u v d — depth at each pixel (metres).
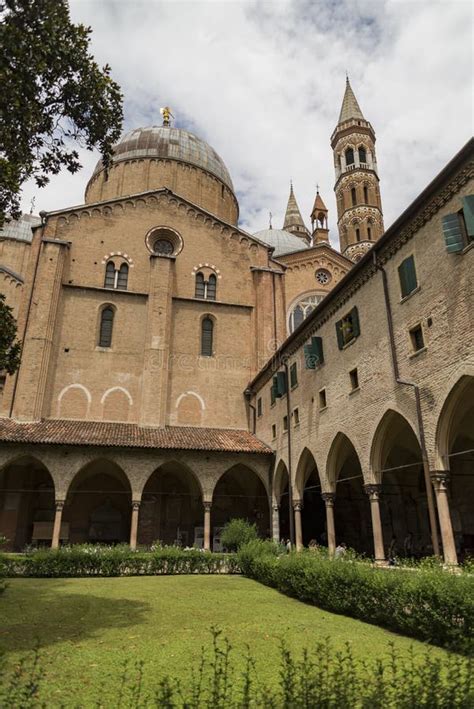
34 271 37.59
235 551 30.34
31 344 35.09
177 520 36.97
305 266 50.03
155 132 53.00
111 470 36.19
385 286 21.36
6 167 14.12
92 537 35.38
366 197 66.81
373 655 10.23
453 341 16.77
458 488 26.45
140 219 42.03
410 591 12.11
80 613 15.09
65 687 8.36
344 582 15.15
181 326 40.28
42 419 34.12
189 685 8.30
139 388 37.44
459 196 17.00
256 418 38.66
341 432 24.70
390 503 31.84
